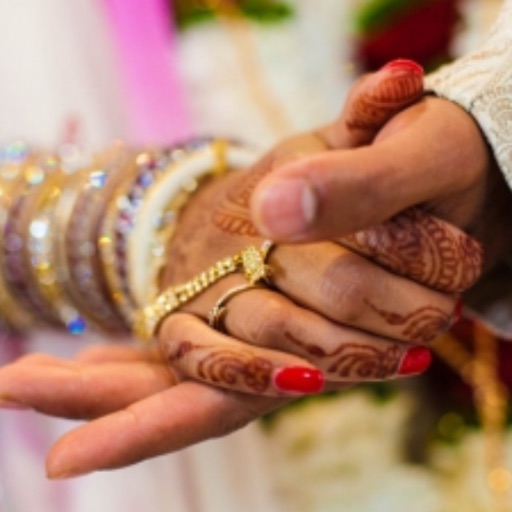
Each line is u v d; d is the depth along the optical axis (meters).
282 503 0.84
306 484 0.84
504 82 0.60
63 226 0.73
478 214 0.63
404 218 0.60
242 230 0.64
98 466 0.59
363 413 0.85
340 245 0.61
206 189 0.71
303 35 0.85
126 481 0.80
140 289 0.70
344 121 0.63
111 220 0.72
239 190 0.66
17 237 0.74
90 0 0.80
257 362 0.60
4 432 0.79
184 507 0.81
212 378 0.61
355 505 0.84
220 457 0.81
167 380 0.63
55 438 0.79
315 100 0.84
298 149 0.65
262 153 0.74
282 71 0.84
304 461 0.84
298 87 0.84
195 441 0.61
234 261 0.63
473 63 0.62
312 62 0.85
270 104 0.83
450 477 0.84
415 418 0.87
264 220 0.55
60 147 0.77
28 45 0.79
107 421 0.60
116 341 0.77
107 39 0.80
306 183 0.55
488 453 0.83
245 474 0.82
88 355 0.67
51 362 0.63
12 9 0.79
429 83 0.62
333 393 0.85
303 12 0.86
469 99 0.61
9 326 0.78
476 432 0.84
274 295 0.62
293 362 0.60
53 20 0.79
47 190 0.74
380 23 0.85
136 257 0.70
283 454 0.84
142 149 0.75
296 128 0.83
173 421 0.60
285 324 0.61
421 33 0.84
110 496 0.80
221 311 0.62
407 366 0.61
